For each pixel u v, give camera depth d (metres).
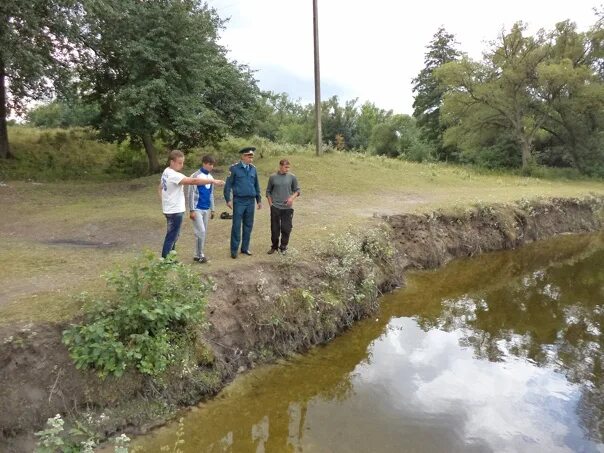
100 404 4.98
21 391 4.71
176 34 16.95
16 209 13.05
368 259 9.73
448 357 7.38
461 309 9.63
